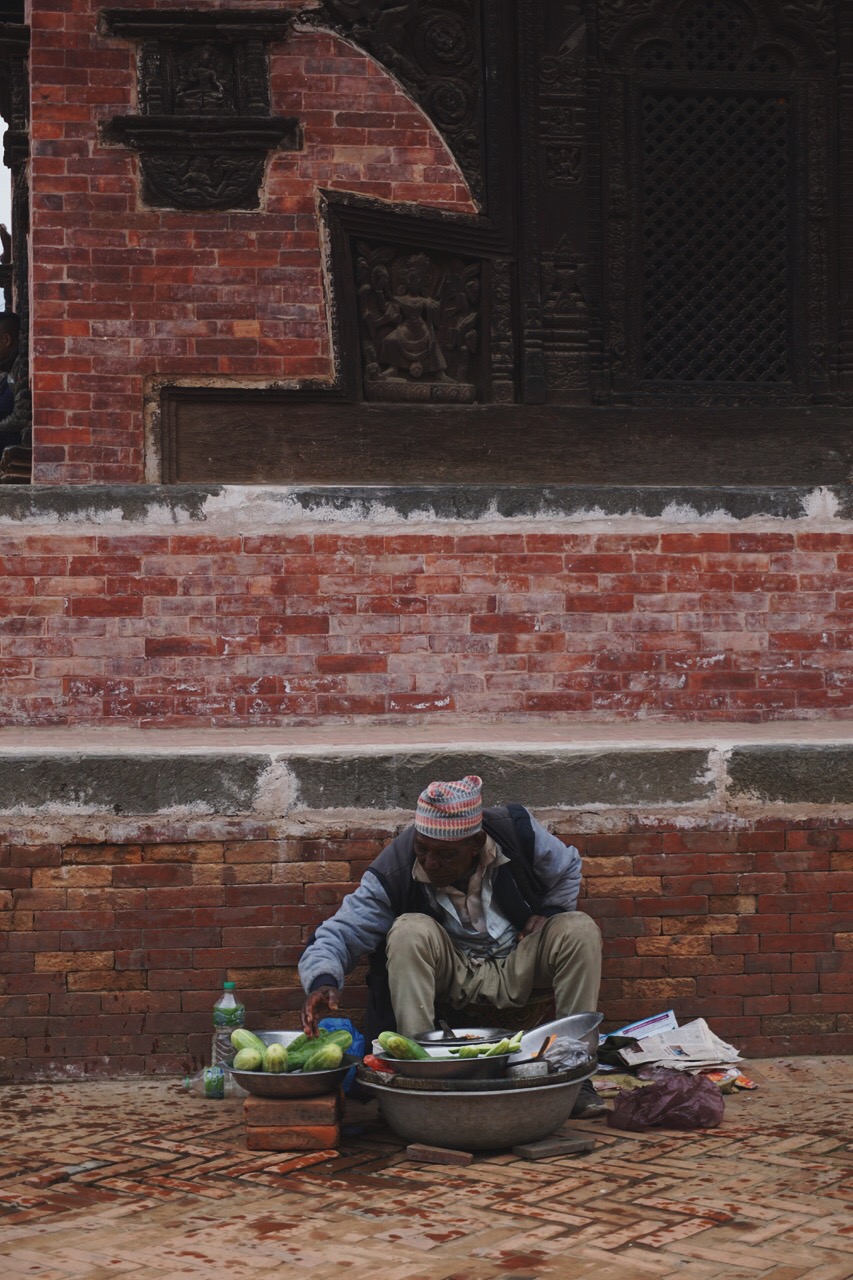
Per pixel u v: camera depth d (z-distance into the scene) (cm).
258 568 672
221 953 548
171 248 729
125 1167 435
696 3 789
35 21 723
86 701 663
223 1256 359
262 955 549
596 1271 347
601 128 779
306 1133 453
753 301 793
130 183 727
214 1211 394
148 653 666
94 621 664
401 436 749
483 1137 442
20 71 895
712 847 568
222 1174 428
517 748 564
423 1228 379
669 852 566
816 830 571
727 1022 566
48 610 662
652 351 785
